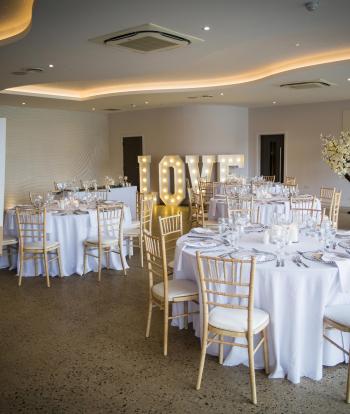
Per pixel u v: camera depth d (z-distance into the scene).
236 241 3.83
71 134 14.36
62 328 4.16
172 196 13.54
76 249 5.91
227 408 2.86
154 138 14.14
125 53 6.38
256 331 3.00
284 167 13.76
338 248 3.74
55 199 7.64
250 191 8.97
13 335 4.02
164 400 2.96
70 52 6.16
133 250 7.41
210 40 5.77
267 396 2.99
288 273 3.12
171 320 4.28
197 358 3.55
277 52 6.96
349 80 8.81
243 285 2.96
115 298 5.00
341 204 12.74
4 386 3.15
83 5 4.30
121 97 10.90
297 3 4.46
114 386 3.14
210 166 13.25
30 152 13.29
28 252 5.47
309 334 3.18
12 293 5.20
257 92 10.45
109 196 9.55
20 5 4.75
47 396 3.02
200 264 3.08
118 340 3.90
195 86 10.27
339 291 3.19
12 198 12.94
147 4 4.34
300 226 4.61
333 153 4.99
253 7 4.54
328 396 2.99
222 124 13.54
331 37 5.98
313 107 12.93
